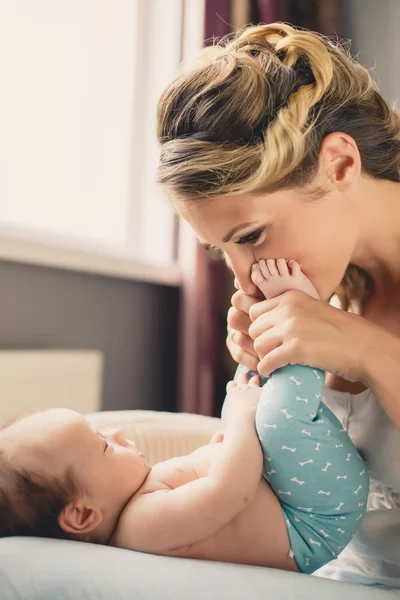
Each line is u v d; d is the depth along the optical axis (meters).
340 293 1.19
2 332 1.64
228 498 0.87
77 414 1.00
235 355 1.11
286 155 0.89
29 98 1.99
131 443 1.06
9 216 1.92
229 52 1.01
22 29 1.96
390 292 1.11
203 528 0.87
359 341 0.92
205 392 2.15
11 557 0.70
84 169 2.21
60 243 1.93
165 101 1.00
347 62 1.05
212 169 0.89
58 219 2.10
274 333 0.94
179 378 2.28
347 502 0.90
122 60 2.38
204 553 0.88
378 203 1.02
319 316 0.94
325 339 0.92
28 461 0.94
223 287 2.23
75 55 2.17
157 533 0.88
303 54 1.00
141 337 2.22
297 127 0.91
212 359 2.17
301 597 0.69
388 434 0.98
